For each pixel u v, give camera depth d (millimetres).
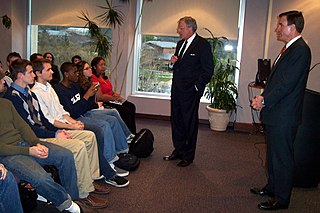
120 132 3354
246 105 5402
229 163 3732
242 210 2584
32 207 2090
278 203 2617
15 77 2430
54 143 2457
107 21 5898
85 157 2469
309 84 4738
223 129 5367
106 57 5922
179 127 3682
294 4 4754
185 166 3545
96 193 2742
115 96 4316
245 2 5289
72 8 6078
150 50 6078
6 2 5930
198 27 5680
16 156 2119
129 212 2455
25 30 6348
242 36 5391
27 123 2418
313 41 4660
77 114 3189
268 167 2801
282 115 2461
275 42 4953
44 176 2068
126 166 3279
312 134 3004
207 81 3387
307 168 3064
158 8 5812
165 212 2486
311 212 2605
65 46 6324
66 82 3172
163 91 6168
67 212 2189
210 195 2838
